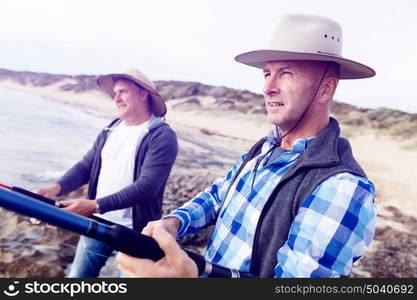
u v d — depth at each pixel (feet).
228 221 4.12
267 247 3.55
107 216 7.16
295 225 3.33
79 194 14.69
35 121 28.43
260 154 4.36
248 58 4.56
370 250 15.53
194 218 4.45
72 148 22.66
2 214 11.44
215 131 39.58
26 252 10.11
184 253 2.60
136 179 7.33
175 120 42.45
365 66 3.99
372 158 31.50
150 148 7.26
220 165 24.81
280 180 3.61
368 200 3.20
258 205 3.86
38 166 17.80
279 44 3.99
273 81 4.05
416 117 41.24
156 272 2.56
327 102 3.99
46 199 3.80
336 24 4.07
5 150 19.25
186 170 20.90
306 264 3.06
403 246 16.46
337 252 3.07
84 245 7.54
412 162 31.24
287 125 4.08
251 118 46.16
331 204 3.18
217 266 2.90
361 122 40.98
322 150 3.57
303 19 3.98
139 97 7.62
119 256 2.65
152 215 7.30
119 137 7.72
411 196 23.79
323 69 3.94
